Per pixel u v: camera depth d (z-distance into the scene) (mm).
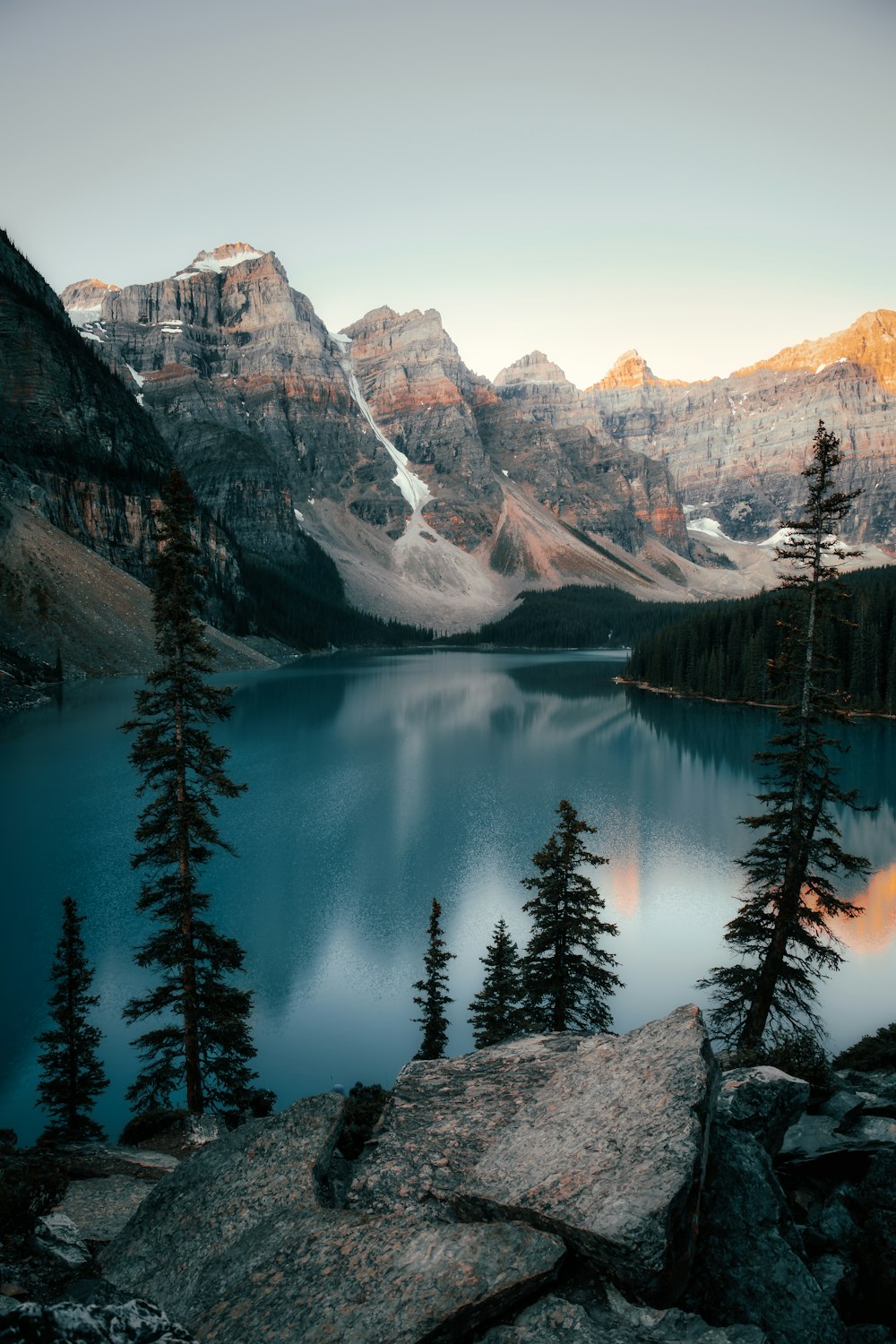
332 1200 8359
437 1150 8805
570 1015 27375
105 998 37188
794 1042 13383
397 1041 34469
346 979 40438
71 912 26297
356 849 63531
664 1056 8922
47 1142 14883
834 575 24594
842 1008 36781
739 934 26250
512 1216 7242
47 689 143125
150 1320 5672
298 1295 6590
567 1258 6695
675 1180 6883
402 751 108625
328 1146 8977
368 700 166250
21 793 74938
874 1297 7586
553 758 104625
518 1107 9617
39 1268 7301
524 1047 11984
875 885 55531
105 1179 12625
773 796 25906
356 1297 6418
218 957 24281
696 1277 7070
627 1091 8508
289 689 182125
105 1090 29828
